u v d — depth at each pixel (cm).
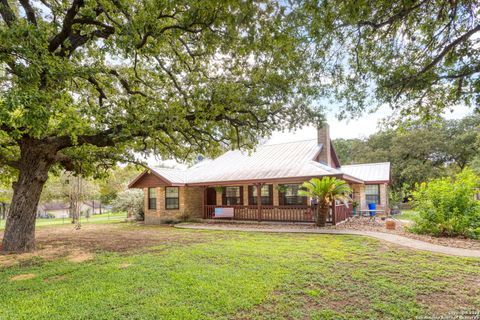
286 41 521
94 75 733
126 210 2159
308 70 609
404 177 2952
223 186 1702
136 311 400
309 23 483
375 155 3192
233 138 1013
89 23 694
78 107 762
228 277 539
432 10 503
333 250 765
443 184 1005
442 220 954
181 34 660
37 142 849
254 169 1587
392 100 596
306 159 1528
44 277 576
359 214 1839
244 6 462
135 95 867
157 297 449
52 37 737
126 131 767
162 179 1638
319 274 552
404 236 963
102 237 1129
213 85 793
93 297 456
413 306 407
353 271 569
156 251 801
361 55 563
